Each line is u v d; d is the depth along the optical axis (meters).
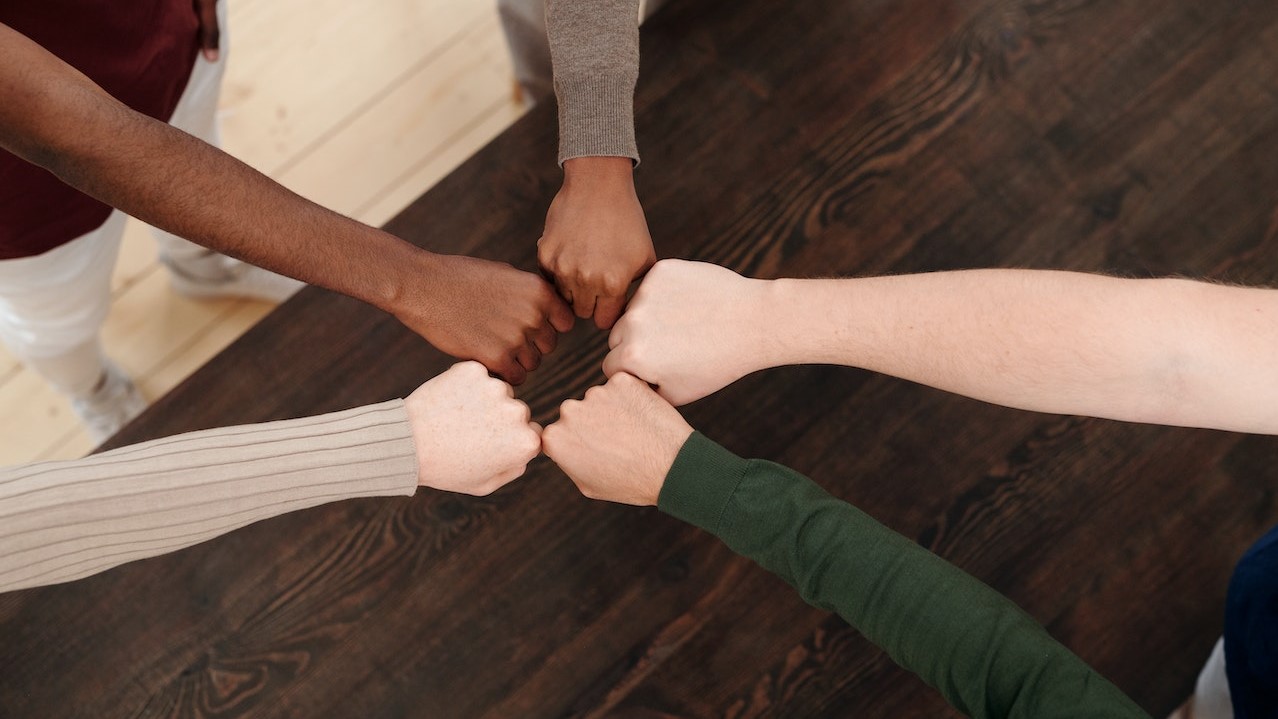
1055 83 1.14
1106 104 1.13
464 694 1.02
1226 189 1.12
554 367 1.07
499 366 1.00
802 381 1.07
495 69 1.87
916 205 1.11
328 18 1.87
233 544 1.04
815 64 1.13
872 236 1.10
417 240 1.09
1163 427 1.07
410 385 1.06
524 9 1.25
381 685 1.02
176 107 1.17
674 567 1.04
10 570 0.75
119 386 1.63
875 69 1.13
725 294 0.94
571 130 0.97
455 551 1.04
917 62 1.14
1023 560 1.05
